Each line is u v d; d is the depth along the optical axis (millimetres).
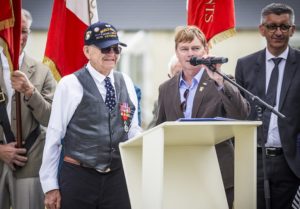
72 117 6918
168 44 17125
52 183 6914
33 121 7824
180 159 6273
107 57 6996
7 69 7914
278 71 8039
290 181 7855
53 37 8297
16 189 7734
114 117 6984
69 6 8297
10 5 7562
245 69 8242
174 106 7297
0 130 7793
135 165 6109
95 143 6844
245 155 6109
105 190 6855
